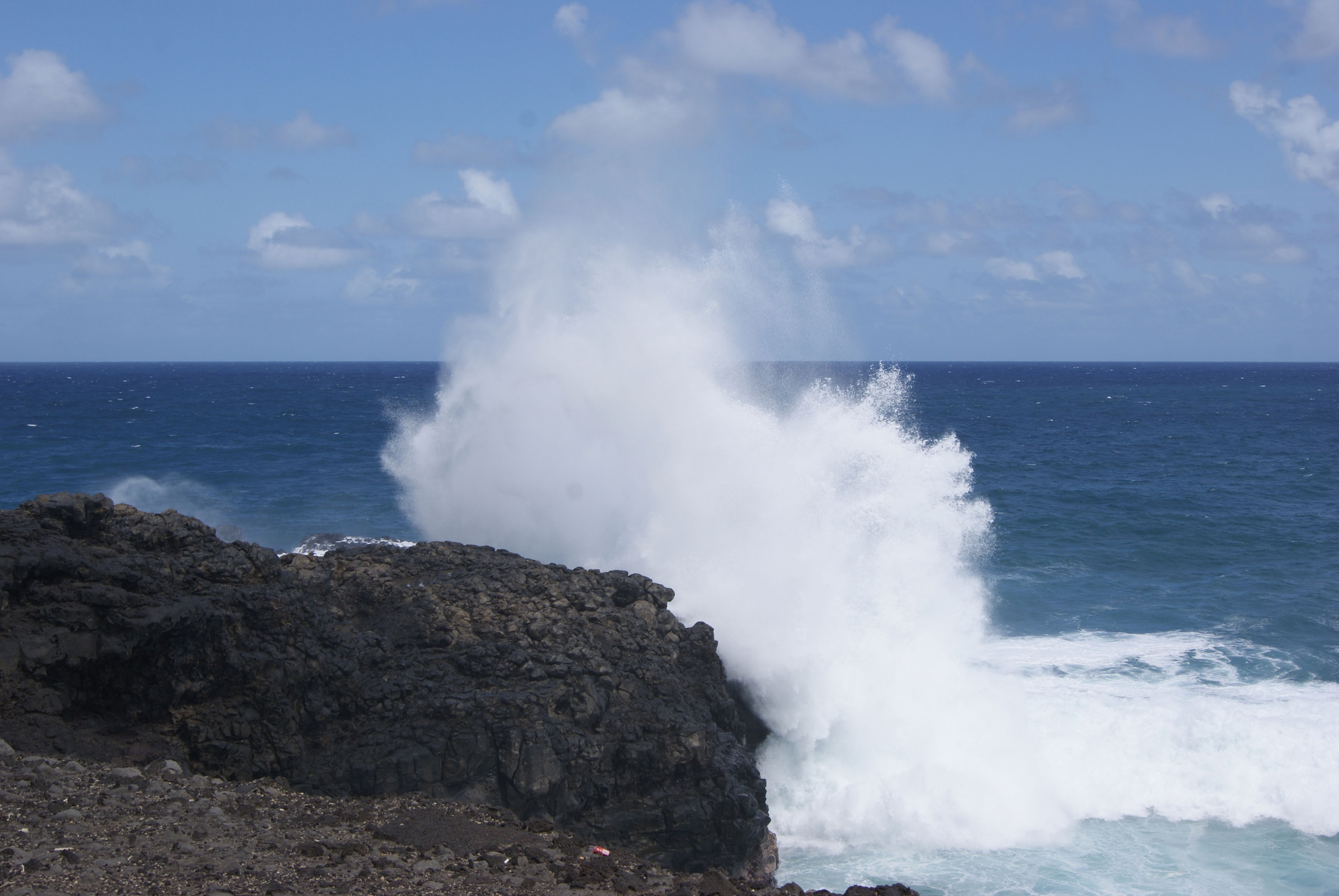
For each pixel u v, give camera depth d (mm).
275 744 12984
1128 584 30891
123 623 12531
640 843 13664
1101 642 24609
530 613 15492
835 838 16391
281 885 8852
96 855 9180
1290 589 30203
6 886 8219
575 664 14461
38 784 10719
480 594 15875
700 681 15812
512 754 13148
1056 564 33531
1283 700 20484
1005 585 30594
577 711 13961
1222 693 20875
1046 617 27078
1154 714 19203
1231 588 30359
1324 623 26453
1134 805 17250
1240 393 171625
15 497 42625
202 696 13008
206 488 45875
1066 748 18219
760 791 14766
